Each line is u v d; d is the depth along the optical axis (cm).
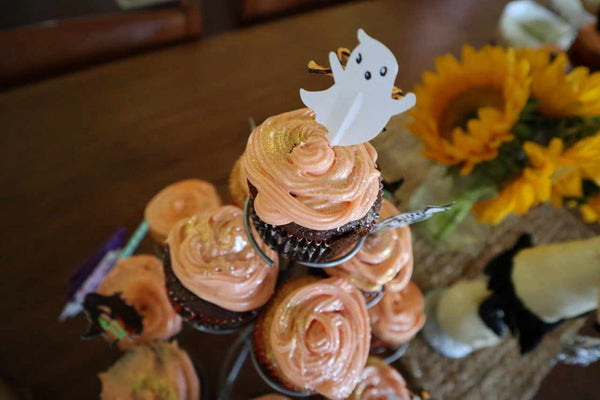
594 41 57
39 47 54
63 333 42
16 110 52
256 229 27
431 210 22
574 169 38
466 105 44
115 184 49
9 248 45
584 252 34
